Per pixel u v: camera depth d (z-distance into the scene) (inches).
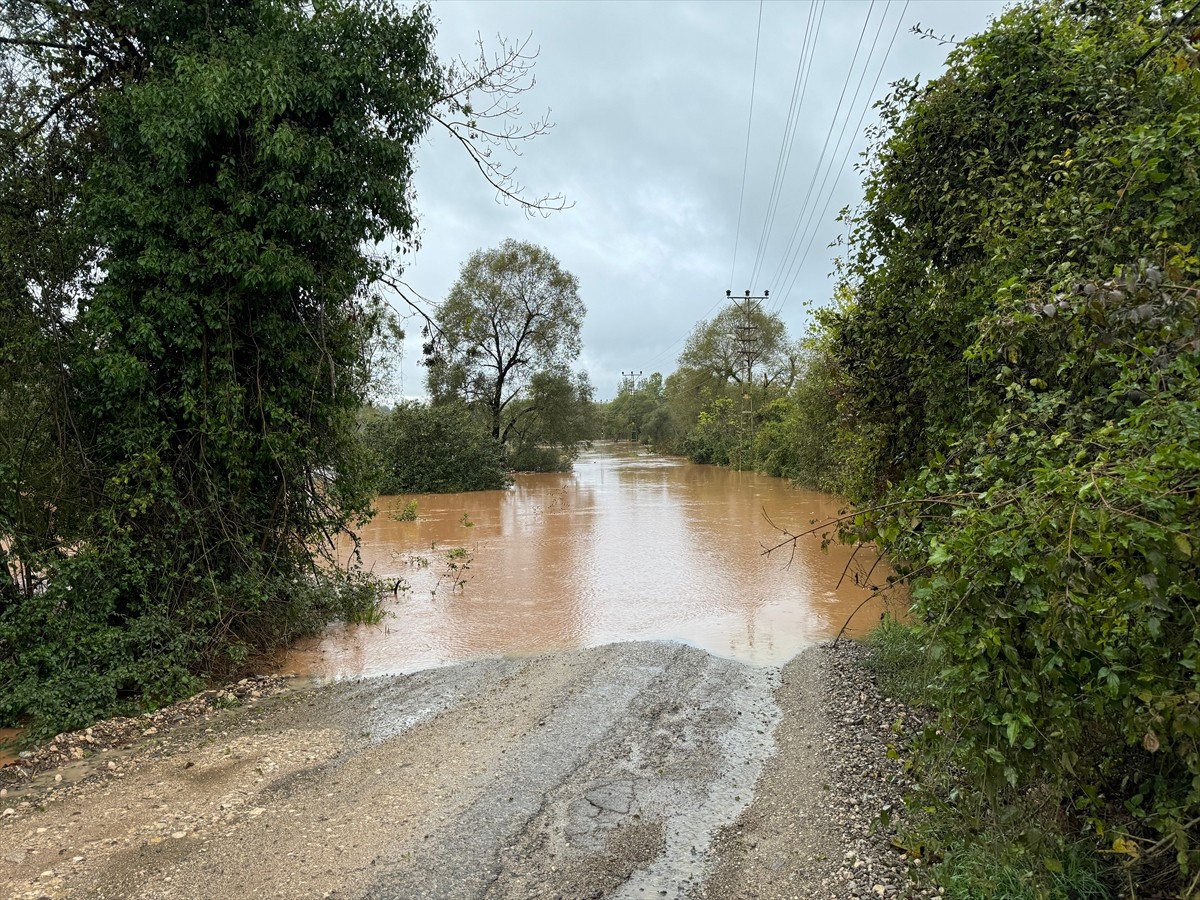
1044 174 230.7
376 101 337.1
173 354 307.3
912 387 274.5
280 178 297.4
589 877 152.5
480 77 380.5
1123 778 143.3
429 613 383.2
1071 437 133.4
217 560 318.3
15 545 275.7
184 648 285.1
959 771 161.8
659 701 252.8
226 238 295.0
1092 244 168.6
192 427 308.7
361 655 319.9
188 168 298.5
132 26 302.2
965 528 110.0
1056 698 103.9
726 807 183.2
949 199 263.4
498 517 777.6
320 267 329.4
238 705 267.1
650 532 645.9
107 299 285.6
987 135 259.9
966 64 261.4
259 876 154.3
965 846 136.9
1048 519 97.1
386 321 415.8
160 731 244.5
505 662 301.3
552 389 1551.4
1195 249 150.4
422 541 617.9
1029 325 143.3
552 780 196.1
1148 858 122.6
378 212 346.9
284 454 323.6
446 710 251.8
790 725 232.7
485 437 1240.8
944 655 122.3
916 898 136.8
